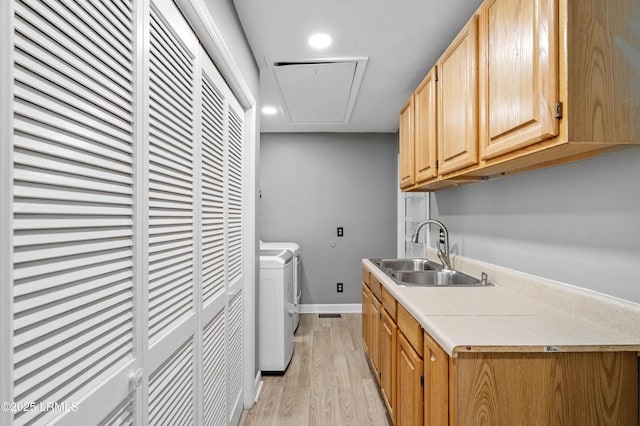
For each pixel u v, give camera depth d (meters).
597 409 1.05
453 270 2.42
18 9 0.51
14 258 0.51
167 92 1.06
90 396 0.67
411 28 1.99
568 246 1.39
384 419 2.10
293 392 2.42
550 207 1.50
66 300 0.61
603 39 0.98
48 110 0.58
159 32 1.01
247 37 2.08
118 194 0.79
